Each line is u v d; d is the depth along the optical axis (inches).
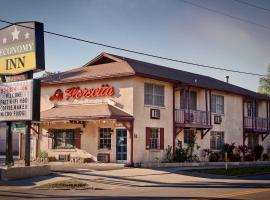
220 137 1552.7
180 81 1320.1
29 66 937.5
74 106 1334.9
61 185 786.8
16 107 953.5
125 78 1227.9
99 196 645.3
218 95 1558.8
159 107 1282.0
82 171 1026.1
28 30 943.7
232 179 984.3
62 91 1376.7
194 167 1224.8
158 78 1253.7
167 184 856.9
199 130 1454.2
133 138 1192.8
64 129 1338.6
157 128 1275.8
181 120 1344.7
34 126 1393.9
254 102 1744.6
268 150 1841.8
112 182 862.5
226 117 1587.1
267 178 1028.5
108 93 1254.9
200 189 753.0
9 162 977.5
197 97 1455.5
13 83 964.6
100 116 1172.5
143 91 1240.8
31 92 930.1
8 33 980.6
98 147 1261.1
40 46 939.3
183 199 596.7
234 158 1529.3
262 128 1768.0
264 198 610.9
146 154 1227.2
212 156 1449.3
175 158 1312.7
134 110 1205.1
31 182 849.5
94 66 1402.6
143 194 670.5
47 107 1408.7
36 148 1389.0
